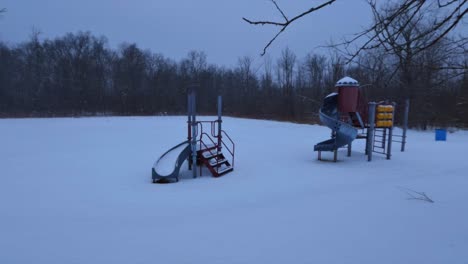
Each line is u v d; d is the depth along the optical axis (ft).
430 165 33.14
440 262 11.63
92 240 13.89
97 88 155.33
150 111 158.51
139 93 159.74
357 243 13.38
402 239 13.79
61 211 17.95
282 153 41.45
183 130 74.13
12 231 14.99
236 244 13.35
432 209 18.10
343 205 18.92
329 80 99.30
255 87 149.38
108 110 154.30
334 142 35.65
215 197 20.85
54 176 27.22
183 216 16.99
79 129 74.23
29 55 148.15
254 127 85.51
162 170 26.76
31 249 13.06
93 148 44.65
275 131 73.97
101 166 31.89
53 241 13.83
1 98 134.92
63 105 145.59
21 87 143.84
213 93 168.04
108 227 15.43
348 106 35.37
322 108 39.09
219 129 30.99
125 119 116.16
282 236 14.17
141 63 166.40
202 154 27.66
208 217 16.80
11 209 18.33
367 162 34.96
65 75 151.02
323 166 32.48
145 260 12.00
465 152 42.52
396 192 22.06
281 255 12.28
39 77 148.56
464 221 16.02
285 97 137.69
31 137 57.57
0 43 138.51
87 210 18.15
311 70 117.08
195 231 14.82
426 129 72.74
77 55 156.35
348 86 35.06
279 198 20.54
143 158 36.73
